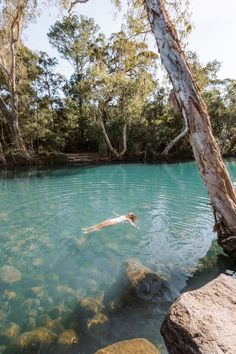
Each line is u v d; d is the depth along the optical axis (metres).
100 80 21.56
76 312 4.45
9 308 4.61
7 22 20.59
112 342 3.81
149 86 21.47
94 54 25.67
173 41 6.13
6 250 6.88
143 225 8.32
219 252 6.49
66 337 3.86
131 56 14.51
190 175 17.05
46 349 3.70
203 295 3.48
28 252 6.75
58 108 28.80
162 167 20.66
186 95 6.02
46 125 25.53
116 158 24.64
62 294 4.98
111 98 23.08
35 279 5.52
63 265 6.08
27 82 23.98
